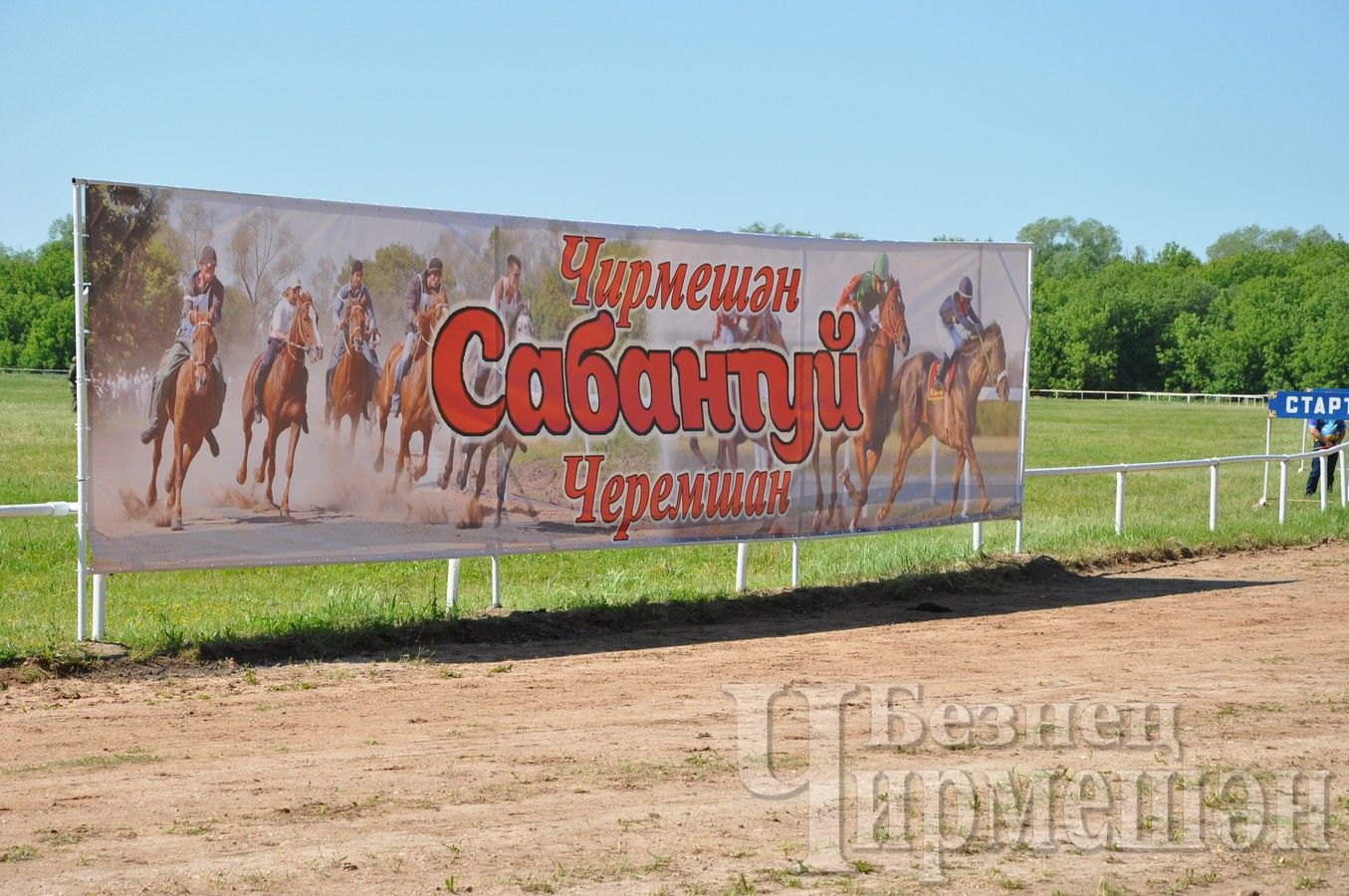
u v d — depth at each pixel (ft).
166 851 18.70
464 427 35.50
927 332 45.29
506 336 36.11
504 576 48.73
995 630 38.22
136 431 30.89
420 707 27.73
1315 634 37.76
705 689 29.96
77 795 21.22
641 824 20.39
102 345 30.40
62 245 406.21
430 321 34.81
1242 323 319.27
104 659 30.14
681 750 24.73
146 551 31.17
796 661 33.37
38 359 334.85
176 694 28.27
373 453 34.09
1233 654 34.71
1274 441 146.00
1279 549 58.18
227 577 46.68
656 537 39.29
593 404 37.76
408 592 43.06
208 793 21.43
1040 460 114.11
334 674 30.66
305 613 35.27
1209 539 57.21
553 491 37.22
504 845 19.25
